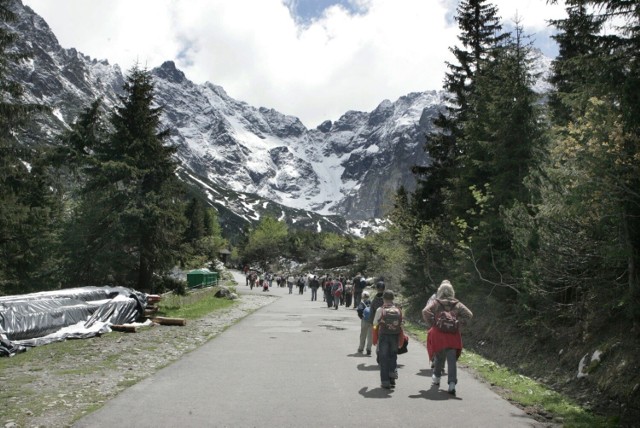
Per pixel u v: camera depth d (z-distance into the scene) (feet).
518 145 48.73
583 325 33.99
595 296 32.48
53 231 91.35
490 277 49.60
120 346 42.50
